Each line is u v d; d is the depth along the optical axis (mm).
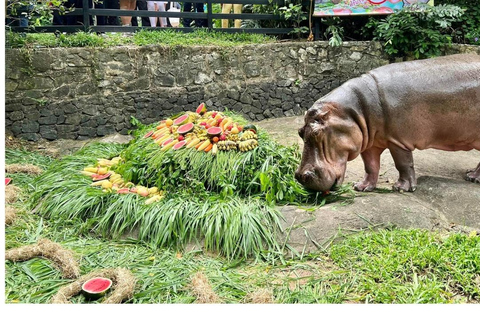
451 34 9781
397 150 5406
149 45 8477
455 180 5742
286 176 5434
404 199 5215
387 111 5250
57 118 8156
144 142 6289
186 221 4836
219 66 8852
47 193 5773
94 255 4602
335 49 9305
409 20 9047
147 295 3961
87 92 8242
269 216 4867
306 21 10234
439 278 4109
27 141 8047
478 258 4223
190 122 6176
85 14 8789
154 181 5629
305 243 4664
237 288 4043
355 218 4879
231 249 4551
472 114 5355
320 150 5113
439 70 5383
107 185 5602
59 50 8047
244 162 5445
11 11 8344
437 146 5605
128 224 4980
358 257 4406
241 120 6539
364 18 10031
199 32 9375
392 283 4016
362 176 6242
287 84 9195
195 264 4457
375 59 9359
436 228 4926
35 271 4297
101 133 8375
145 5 10438
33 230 5137
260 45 9023
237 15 9688
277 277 4250
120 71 8359
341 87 5363
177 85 8664
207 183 5508
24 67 7922
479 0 9672
